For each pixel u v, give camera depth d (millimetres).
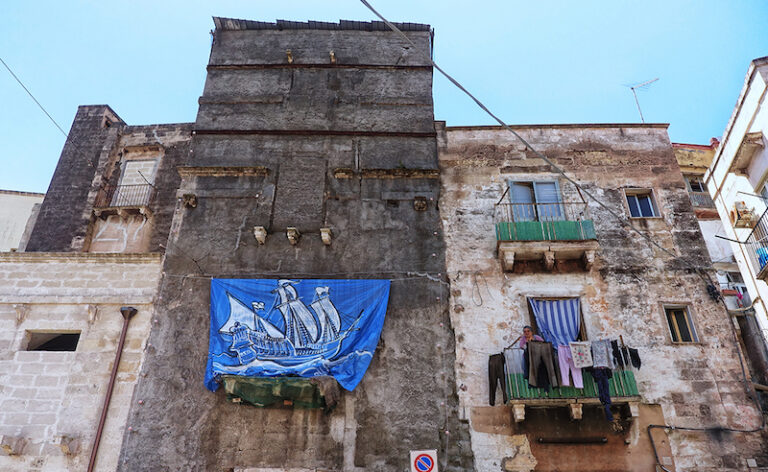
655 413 15180
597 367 14820
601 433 14961
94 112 23250
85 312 16719
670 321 16859
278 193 19062
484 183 19234
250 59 22297
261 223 18516
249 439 15062
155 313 16797
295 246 18078
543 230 17406
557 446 14836
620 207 18688
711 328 16438
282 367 15492
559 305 16797
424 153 19938
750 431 14914
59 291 17000
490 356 15734
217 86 21656
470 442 14961
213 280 17109
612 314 16656
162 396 15578
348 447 14945
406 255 17859
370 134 20297
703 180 26016
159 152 22047
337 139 20250
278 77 21828
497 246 17609
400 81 21688
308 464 14750
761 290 21781
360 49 22484
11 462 14727
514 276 17328
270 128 20531
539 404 14953
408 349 16250
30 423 15133
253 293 16875
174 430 15156
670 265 17516
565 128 20344
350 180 19312
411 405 15477
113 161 22000
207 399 15555
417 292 17188
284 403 15312
